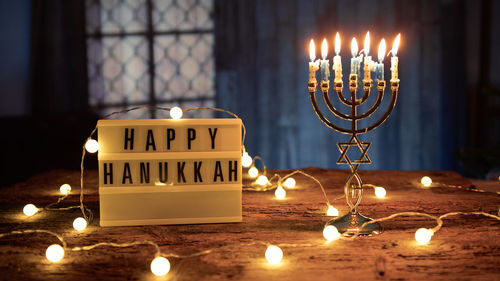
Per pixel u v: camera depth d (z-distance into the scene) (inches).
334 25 140.9
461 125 141.1
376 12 139.0
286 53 142.9
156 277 32.7
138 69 144.7
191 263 35.0
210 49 146.2
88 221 45.3
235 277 32.5
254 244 38.7
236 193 44.8
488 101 141.0
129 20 142.8
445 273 32.8
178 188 44.3
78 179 62.8
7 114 136.4
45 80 137.9
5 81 135.4
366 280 31.8
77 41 138.6
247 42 142.4
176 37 144.9
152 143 43.9
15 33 135.3
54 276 32.9
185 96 147.2
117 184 43.8
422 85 140.2
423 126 141.4
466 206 49.3
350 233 40.6
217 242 39.4
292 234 41.1
